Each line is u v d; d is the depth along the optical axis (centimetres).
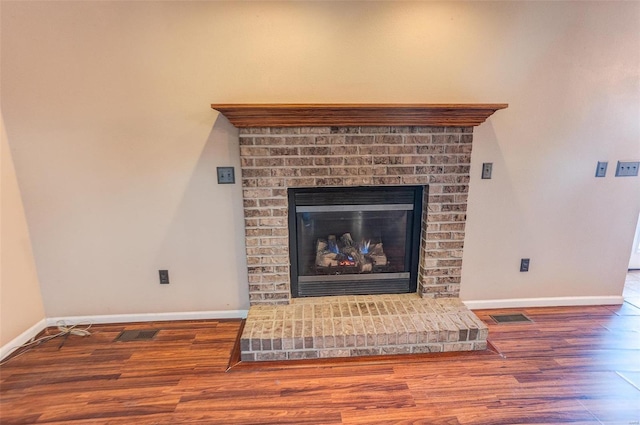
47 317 237
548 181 239
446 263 242
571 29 215
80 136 213
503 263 253
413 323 214
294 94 214
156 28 202
